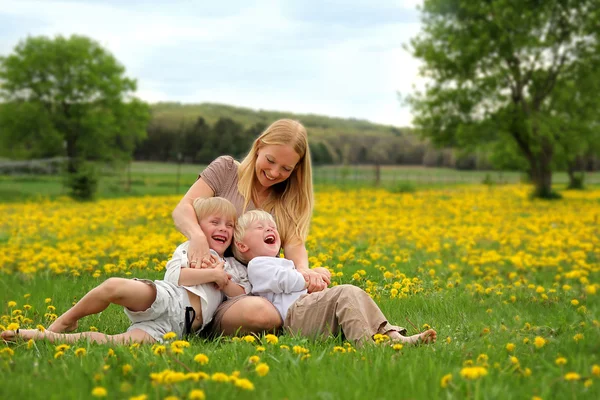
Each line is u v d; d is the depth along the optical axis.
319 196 29.69
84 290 6.41
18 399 2.63
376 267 7.65
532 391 2.73
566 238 12.42
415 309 5.44
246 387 2.60
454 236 13.16
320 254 8.10
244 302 4.08
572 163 44.31
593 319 4.91
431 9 32.97
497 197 31.05
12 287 7.04
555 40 31.70
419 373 2.96
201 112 113.50
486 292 6.52
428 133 34.75
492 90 31.84
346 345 3.71
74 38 56.47
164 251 8.47
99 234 13.28
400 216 18.47
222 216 4.42
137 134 60.44
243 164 4.78
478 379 2.70
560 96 32.81
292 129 4.57
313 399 2.59
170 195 34.28
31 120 53.34
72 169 40.69
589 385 2.75
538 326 4.43
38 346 3.67
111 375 2.91
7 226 15.87
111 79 55.44
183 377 2.64
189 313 4.05
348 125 120.12
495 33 31.83
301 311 4.04
